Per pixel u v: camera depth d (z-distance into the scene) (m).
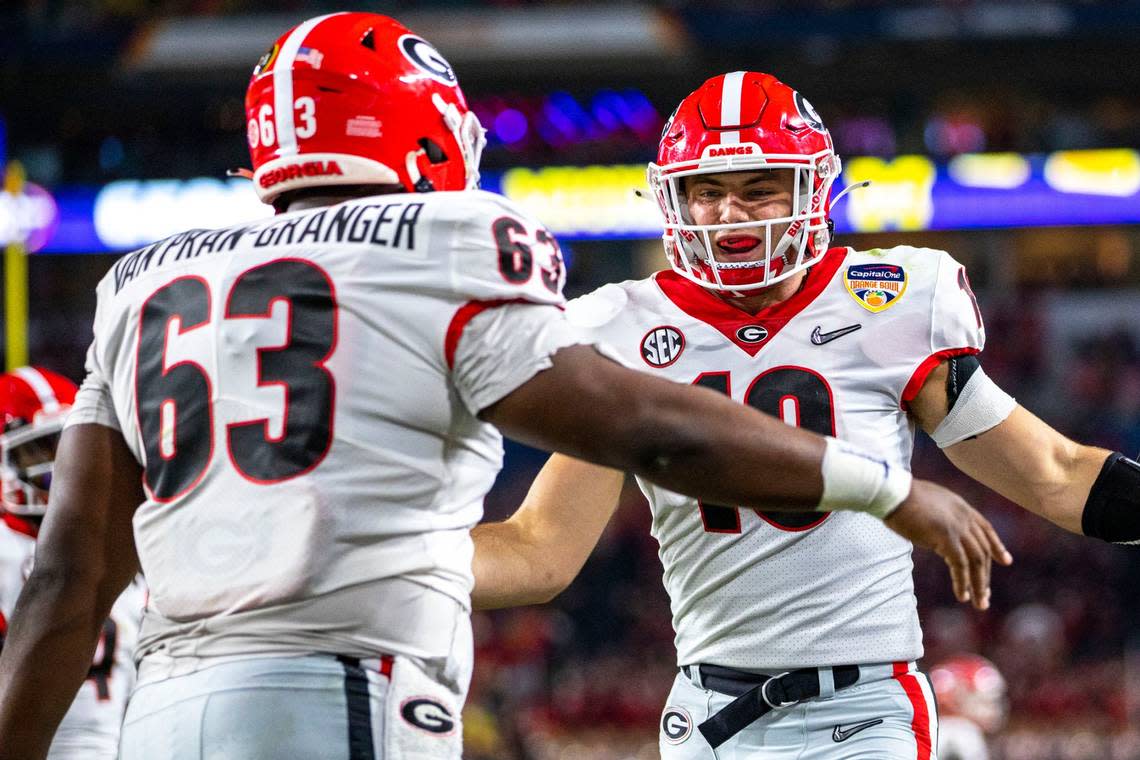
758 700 6.59
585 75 39.00
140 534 4.88
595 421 4.41
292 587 4.49
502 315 4.54
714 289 6.89
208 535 4.65
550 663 32.59
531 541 6.73
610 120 41.06
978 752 14.45
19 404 8.55
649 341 7.04
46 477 8.54
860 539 6.63
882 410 6.78
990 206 39.81
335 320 4.61
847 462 4.42
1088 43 38.84
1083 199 39.81
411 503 4.64
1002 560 4.63
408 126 5.03
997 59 39.62
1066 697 31.33
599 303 7.22
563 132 41.06
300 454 4.56
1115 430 42.84
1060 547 36.16
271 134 5.03
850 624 6.57
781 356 6.84
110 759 8.23
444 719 4.64
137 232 39.62
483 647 31.88
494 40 38.91
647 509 37.91
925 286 6.86
